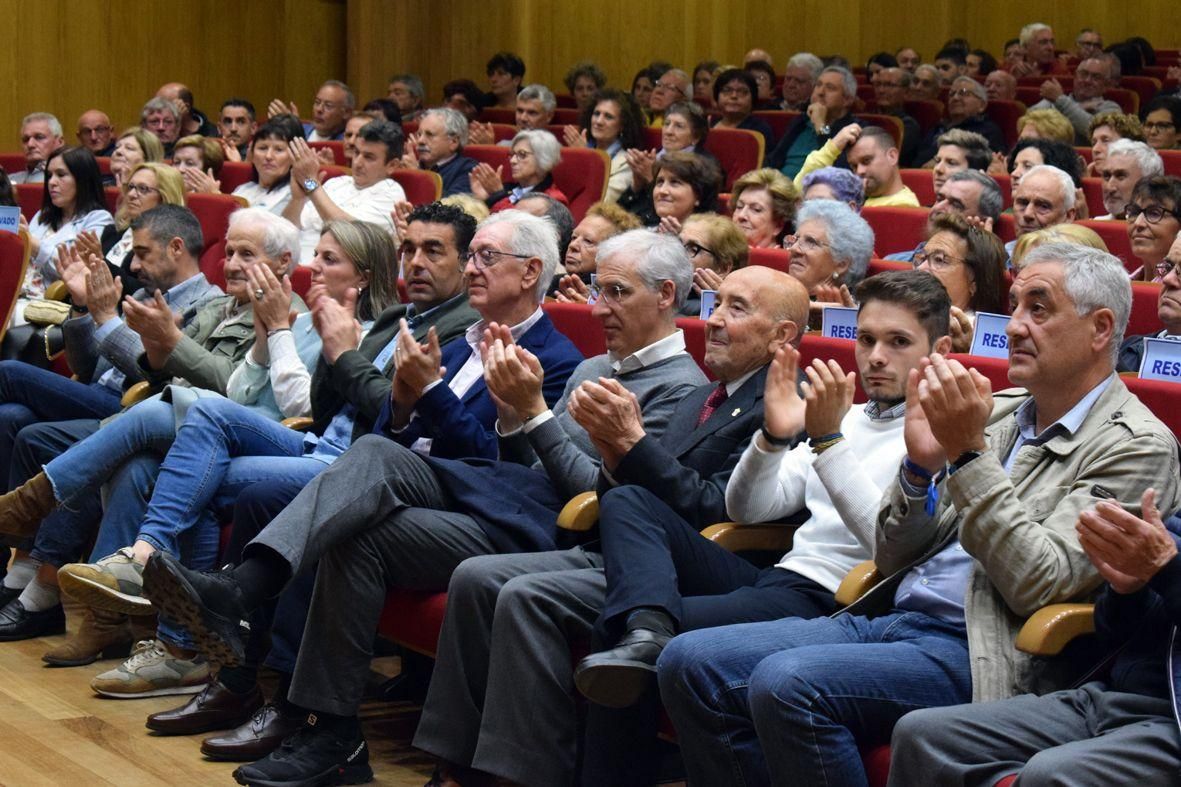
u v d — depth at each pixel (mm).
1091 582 2037
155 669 3148
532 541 2699
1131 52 9992
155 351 3465
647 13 11328
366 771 2727
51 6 9391
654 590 2285
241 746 2766
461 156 6785
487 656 2510
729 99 7461
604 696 2221
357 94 10133
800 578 2469
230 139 8172
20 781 2613
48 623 3580
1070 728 1926
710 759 2139
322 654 2652
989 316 3164
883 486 2420
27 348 4180
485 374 2744
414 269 3348
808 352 2865
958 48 10117
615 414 2539
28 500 3229
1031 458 2184
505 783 2664
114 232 5121
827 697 2016
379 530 2639
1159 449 2088
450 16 10352
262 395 3447
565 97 9766
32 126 7078
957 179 4496
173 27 9867
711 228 3770
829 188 4535
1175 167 5828
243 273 3654
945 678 2096
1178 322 3064
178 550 3092
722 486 2611
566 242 4402
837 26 11969
